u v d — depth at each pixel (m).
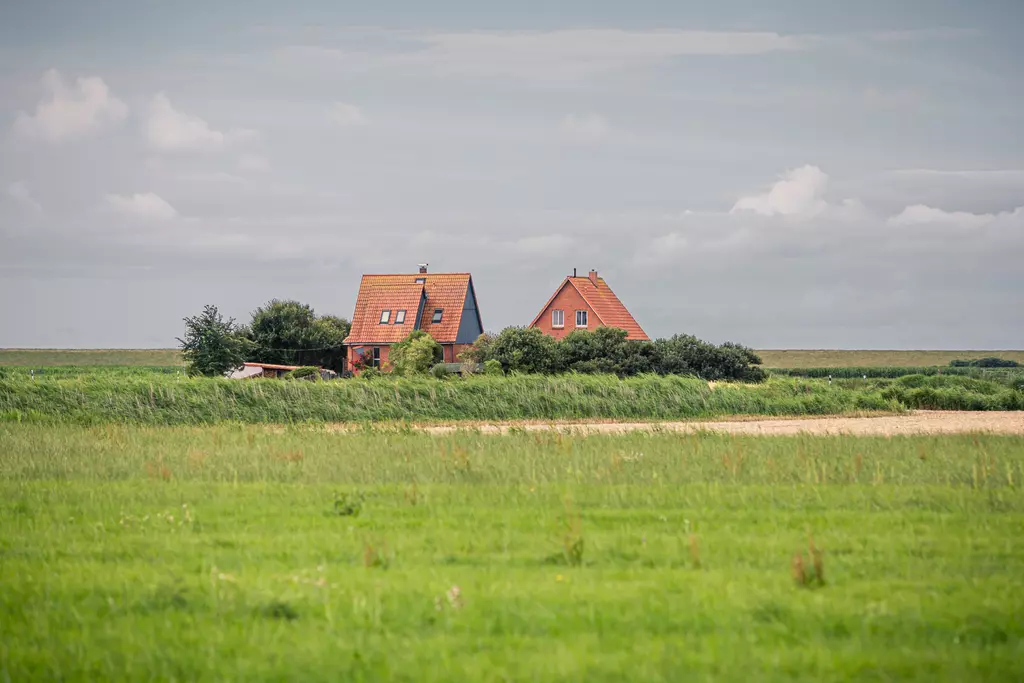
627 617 38.81
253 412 161.25
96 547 52.03
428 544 52.28
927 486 73.12
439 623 38.31
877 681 32.53
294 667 34.16
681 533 54.72
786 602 40.56
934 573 45.50
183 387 164.50
